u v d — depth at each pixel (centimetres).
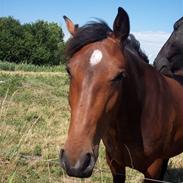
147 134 367
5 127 655
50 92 1344
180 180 550
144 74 374
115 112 319
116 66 296
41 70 3014
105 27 325
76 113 287
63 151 283
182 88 422
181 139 410
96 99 288
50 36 5188
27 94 1212
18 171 489
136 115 360
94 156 285
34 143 666
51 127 814
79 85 291
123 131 360
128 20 320
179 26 463
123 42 322
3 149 552
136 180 517
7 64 2969
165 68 439
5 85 1252
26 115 901
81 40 309
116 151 375
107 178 522
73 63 299
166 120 381
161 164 392
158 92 380
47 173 533
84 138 282
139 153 371
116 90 299
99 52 299
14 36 5034
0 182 434
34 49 5062
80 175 275
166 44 465
